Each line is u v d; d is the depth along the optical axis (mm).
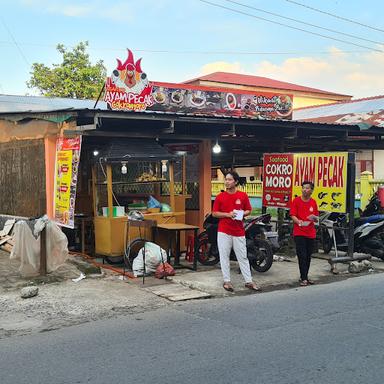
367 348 4879
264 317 6051
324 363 4480
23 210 10688
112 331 5551
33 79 27594
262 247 8797
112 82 10266
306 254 8008
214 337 5258
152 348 4934
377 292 7414
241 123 9969
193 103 13617
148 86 10766
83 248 10117
